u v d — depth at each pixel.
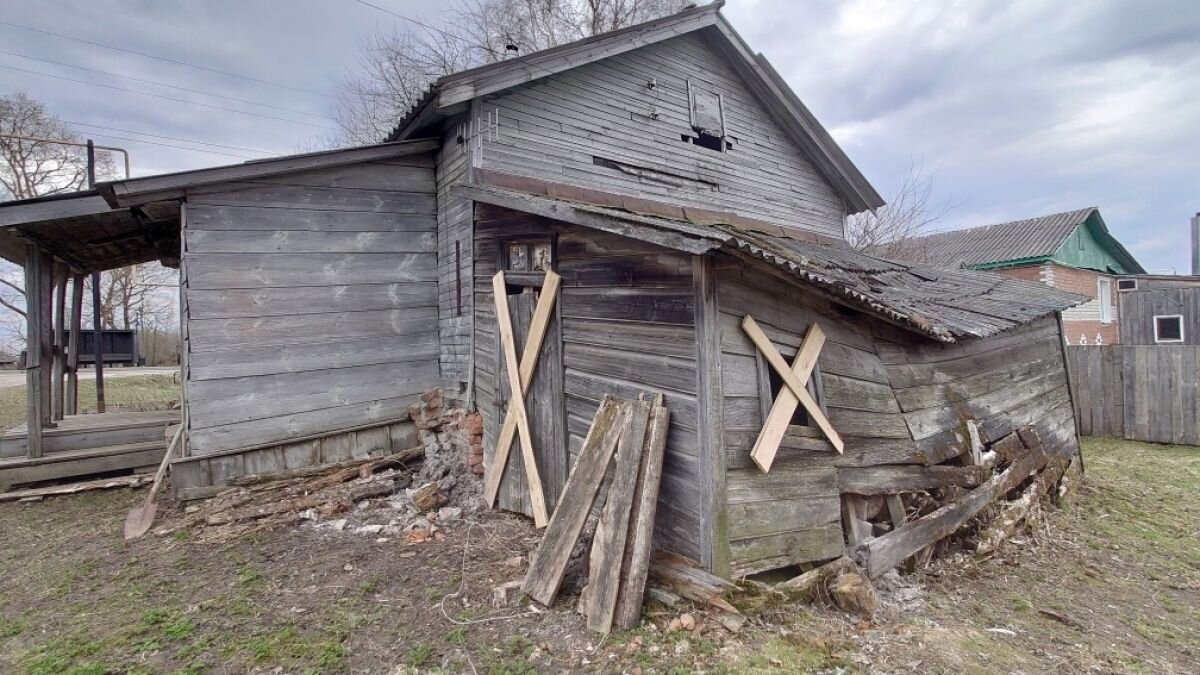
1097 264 21.23
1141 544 5.49
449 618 3.56
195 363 5.75
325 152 6.30
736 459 3.74
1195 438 9.25
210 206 5.82
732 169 9.02
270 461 6.08
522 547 4.75
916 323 3.97
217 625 3.50
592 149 7.22
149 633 3.42
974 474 5.29
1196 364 9.28
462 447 6.48
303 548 4.83
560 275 5.10
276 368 6.16
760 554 3.79
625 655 3.11
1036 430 6.64
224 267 5.89
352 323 6.63
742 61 8.87
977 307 5.48
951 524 4.88
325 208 6.47
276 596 3.91
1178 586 4.62
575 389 4.90
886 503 4.68
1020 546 5.29
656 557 3.88
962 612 4.00
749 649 3.18
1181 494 7.01
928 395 5.14
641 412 4.00
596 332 4.67
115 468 6.85
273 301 6.15
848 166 10.41
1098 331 19.94
